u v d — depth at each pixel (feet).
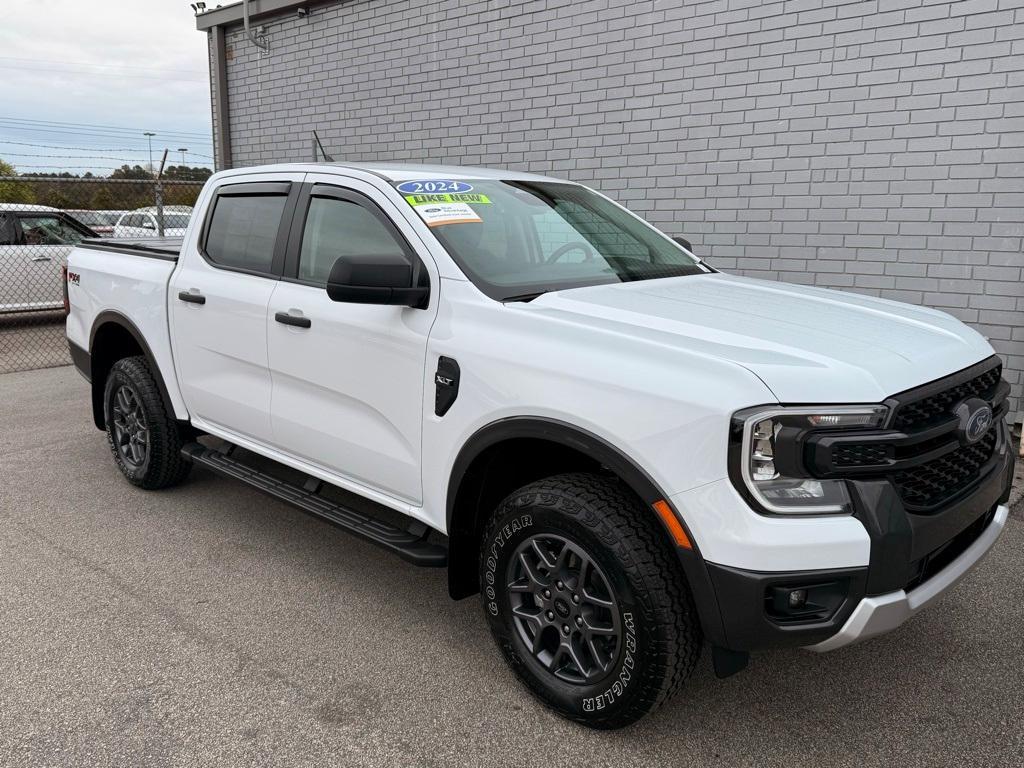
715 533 6.61
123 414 14.67
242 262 11.99
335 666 9.15
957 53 16.80
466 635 9.91
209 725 8.03
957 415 7.29
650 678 7.26
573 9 22.41
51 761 7.45
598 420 7.26
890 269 18.42
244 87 33.35
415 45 26.66
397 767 7.47
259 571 11.61
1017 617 10.30
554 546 8.01
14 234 34.73
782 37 18.95
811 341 7.48
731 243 20.66
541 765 7.52
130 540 12.66
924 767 7.54
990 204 16.94
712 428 6.57
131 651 9.39
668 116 21.13
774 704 8.50
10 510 13.89
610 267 10.43
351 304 9.89
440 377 8.71
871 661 9.34
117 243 15.74
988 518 8.43
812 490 6.55
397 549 9.46
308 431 10.69
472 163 25.86
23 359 28.19
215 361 12.21
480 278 8.99
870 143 18.19
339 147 30.12
